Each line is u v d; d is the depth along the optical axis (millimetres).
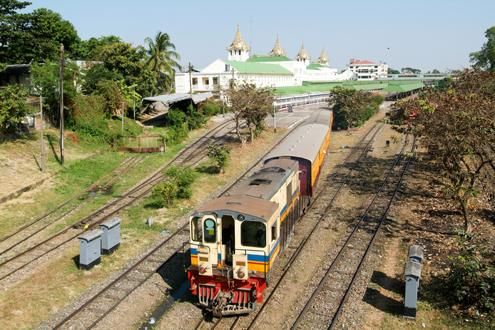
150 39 63156
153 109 62875
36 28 45281
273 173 19359
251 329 13641
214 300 14031
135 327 13922
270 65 95625
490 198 25562
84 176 32031
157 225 22828
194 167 35062
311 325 13883
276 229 15234
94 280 16938
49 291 15922
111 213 24844
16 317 14258
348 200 26953
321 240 20812
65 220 23891
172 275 17359
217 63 83625
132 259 18797
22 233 22000
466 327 13547
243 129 48781
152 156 38406
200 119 50469
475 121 18297
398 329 13625
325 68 132500
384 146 42656
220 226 14047
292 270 17656
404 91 93938
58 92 39469
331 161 37438
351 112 51844
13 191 26250
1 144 33156
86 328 13672
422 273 17094
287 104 71562
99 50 56344
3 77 43938
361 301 15250
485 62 66188
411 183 30172
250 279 13961
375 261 18438
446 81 52125
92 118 42812
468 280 14852
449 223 22500
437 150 21469
